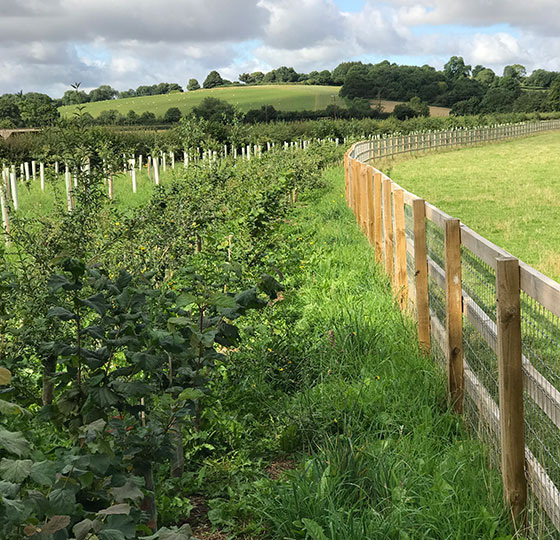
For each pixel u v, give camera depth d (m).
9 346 4.30
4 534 1.92
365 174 12.02
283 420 4.75
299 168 18.86
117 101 140.38
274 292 3.75
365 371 5.43
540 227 13.95
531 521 3.36
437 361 5.60
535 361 3.40
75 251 6.23
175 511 3.66
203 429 4.43
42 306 4.52
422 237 5.85
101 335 2.97
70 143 10.73
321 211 16.00
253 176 15.61
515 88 136.12
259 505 3.70
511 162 32.72
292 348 5.89
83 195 8.01
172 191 10.25
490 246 3.83
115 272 6.24
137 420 3.41
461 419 4.73
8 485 1.93
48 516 2.13
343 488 3.66
